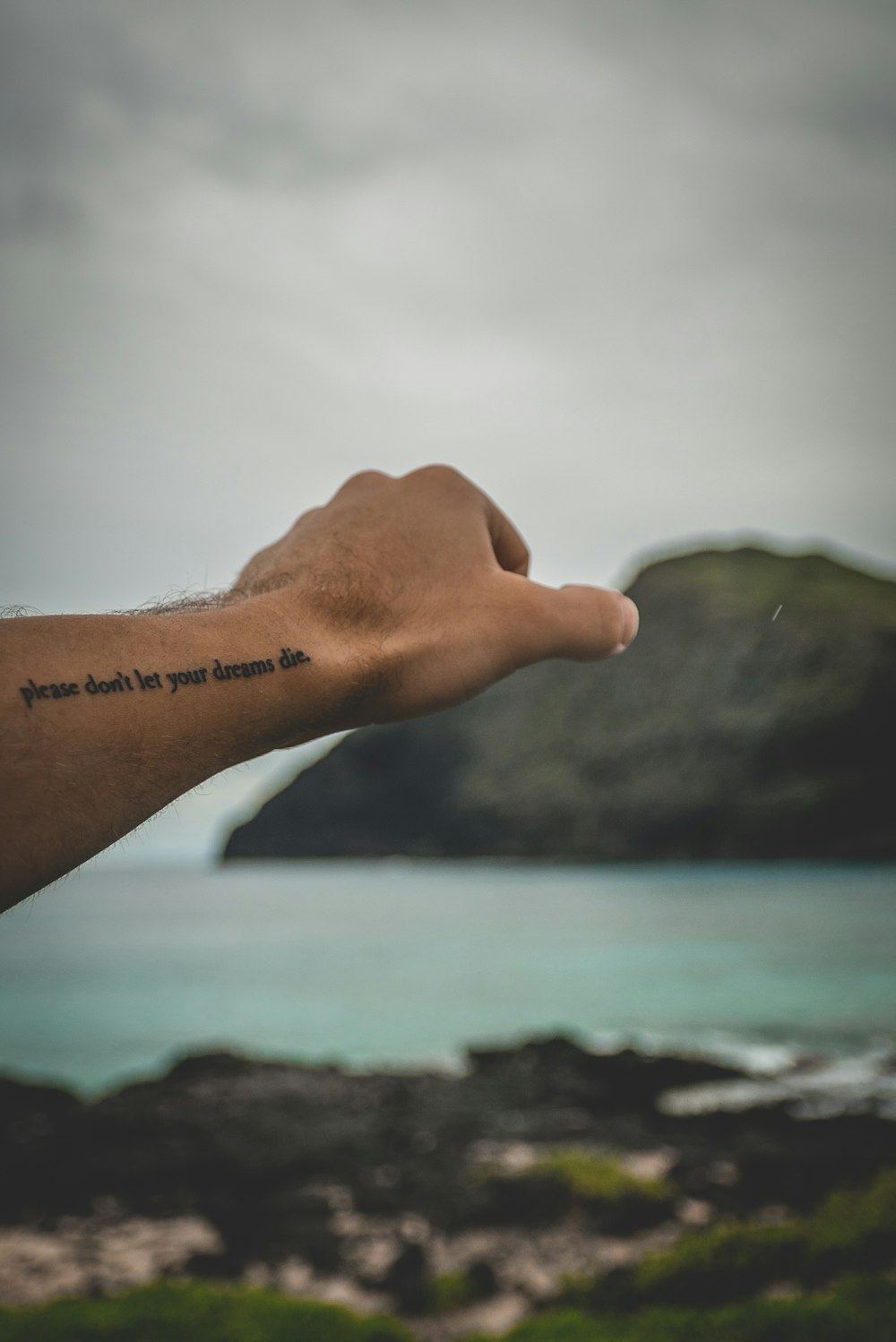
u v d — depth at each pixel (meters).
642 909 100.69
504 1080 24.23
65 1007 49.53
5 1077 23.59
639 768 183.12
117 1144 18.20
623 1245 11.47
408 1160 16.92
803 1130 18.72
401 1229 12.54
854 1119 19.38
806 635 176.62
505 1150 17.64
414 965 63.84
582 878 159.75
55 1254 11.90
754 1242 9.06
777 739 167.88
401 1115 20.81
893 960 59.66
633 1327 7.18
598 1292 9.08
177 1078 24.73
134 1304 7.74
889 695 164.62
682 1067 25.06
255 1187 15.35
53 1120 20.11
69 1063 37.00
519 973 58.66
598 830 183.62
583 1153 16.39
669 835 171.88
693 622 192.38
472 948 72.94
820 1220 9.49
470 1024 43.06
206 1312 7.58
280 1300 7.93
